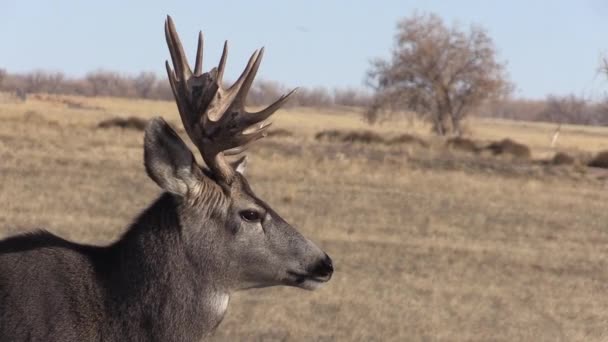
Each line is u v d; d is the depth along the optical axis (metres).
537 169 126.62
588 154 155.62
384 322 41.22
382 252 59.44
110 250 21.56
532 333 41.59
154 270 21.09
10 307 20.06
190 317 21.28
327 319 40.69
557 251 66.19
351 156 122.62
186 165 20.97
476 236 69.75
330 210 76.12
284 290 45.50
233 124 21.45
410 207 81.94
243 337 36.88
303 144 134.00
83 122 157.75
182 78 21.91
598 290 53.75
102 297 20.89
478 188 98.94
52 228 57.31
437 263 57.47
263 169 97.31
